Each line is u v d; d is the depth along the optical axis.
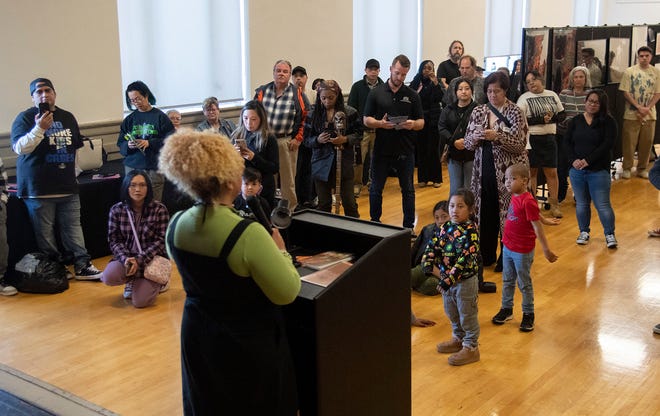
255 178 4.59
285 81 6.70
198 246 2.26
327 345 2.41
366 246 2.82
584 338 4.45
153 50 7.41
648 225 7.02
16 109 6.20
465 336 4.14
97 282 5.60
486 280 5.54
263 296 2.30
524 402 3.66
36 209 5.49
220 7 8.02
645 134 9.05
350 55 9.78
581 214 6.43
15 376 3.95
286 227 2.87
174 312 4.96
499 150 5.46
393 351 2.75
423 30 11.07
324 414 2.44
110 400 3.72
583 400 3.68
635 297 5.14
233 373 2.31
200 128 7.02
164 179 6.33
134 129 6.18
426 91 8.48
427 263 4.12
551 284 5.43
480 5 12.47
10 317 4.88
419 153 8.66
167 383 3.91
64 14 6.46
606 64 9.01
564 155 7.78
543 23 15.04
